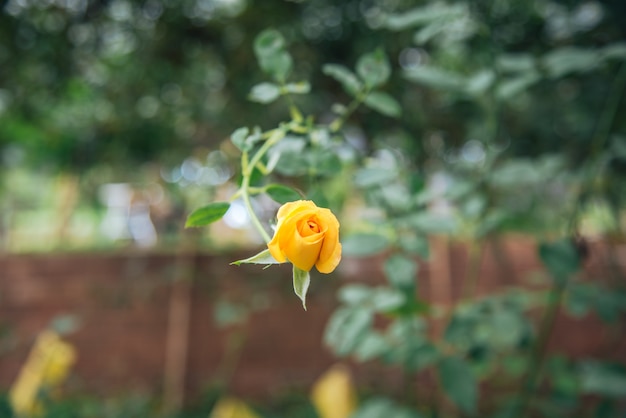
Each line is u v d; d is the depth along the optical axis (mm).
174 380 2533
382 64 921
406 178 1069
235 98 2107
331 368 2547
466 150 2111
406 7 1794
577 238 1265
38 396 1459
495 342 1285
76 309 2580
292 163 795
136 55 2055
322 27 1948
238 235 2713
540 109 1915
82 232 3346
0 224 3295
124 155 2436
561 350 2402
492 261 2412
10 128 2484
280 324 2564
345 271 2473
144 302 2592
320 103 2021
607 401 1289
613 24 1541
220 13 1960
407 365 1060
